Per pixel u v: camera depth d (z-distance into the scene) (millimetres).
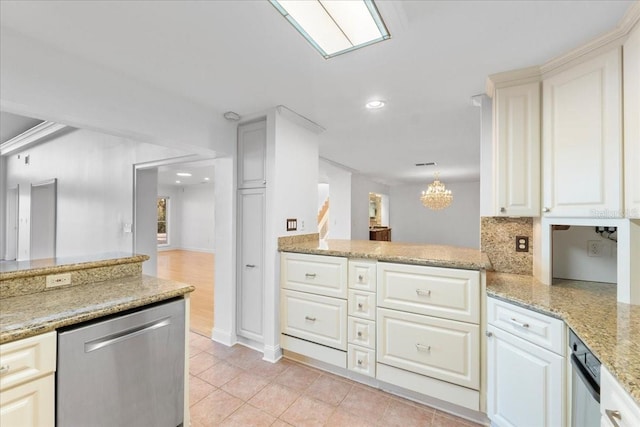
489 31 1487
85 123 1868
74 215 4402
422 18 1392
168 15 1400
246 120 2801
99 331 1329
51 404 1188
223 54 1738
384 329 2123
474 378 1828
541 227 1850
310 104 2498
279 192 2629
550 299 1537
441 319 1924
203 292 4738
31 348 1139
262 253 2709
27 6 1334
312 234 3076
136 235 3564
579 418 1235
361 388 2191
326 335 2373
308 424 1822
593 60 1492
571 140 1587
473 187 8422
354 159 5078
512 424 1570
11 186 5902
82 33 1543
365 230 7297
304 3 1271
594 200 1482
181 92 2260
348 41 1525
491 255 2201
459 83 2072
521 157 1824
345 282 2291
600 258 1885
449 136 3527
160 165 3406
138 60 1808
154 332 1538
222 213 2908
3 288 1461
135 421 1454
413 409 1970
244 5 1330
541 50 1627
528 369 1483
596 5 1291
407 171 6418
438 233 8859
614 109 1402
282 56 1758
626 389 825
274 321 2580
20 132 4832
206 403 2008
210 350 2762
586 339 1090
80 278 1734
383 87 2164
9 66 1515
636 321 1240
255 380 2283
